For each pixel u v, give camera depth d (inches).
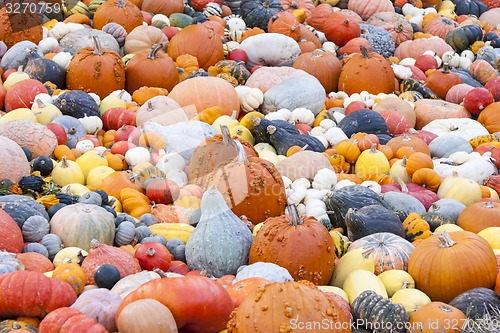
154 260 330.6
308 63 571.2
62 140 445.4
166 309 268.8
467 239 330.6
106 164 424.8
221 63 568.7
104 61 519.2
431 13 722.8
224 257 334.3
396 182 433.7
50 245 339.9
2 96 494.9
